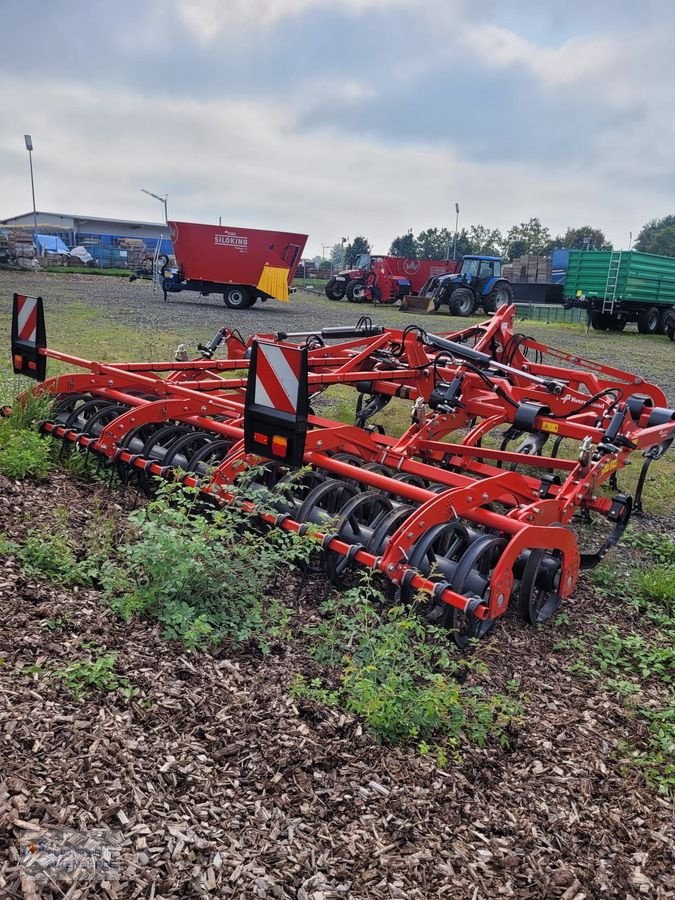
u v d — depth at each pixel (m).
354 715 3.52
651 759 3.59
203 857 2.49
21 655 3.31
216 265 26.17
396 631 3.96
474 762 3.39
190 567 4.09
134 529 5.15
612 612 5.26
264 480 5.67
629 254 25.28
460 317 29.00
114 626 3.81
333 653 4.05
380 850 2.74
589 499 5.62
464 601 4.07
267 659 3.92
